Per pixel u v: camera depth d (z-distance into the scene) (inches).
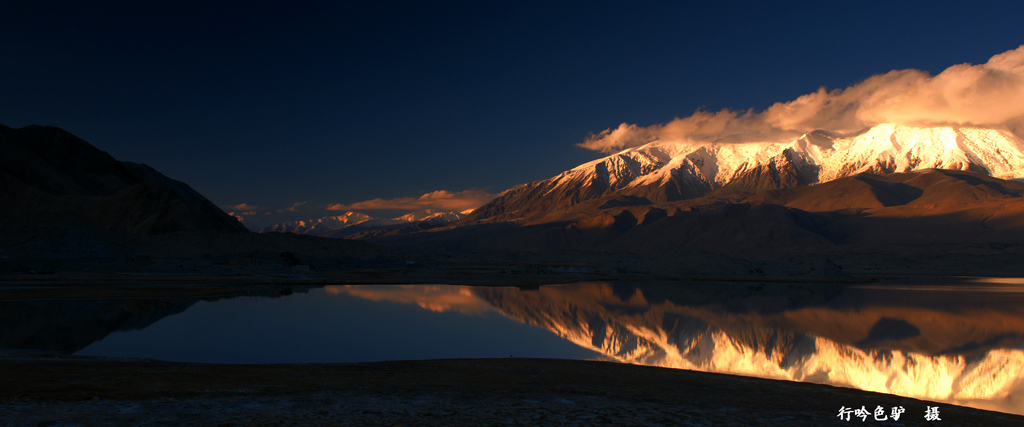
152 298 2369.6
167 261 4409.5
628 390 744.3
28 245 4439.0
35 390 532.1
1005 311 2222.0
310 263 5310.0
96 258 4407.0
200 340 1375.5
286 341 1387.8
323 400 578.2
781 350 1362.0
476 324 1772.9
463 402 605.6
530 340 1477.6
